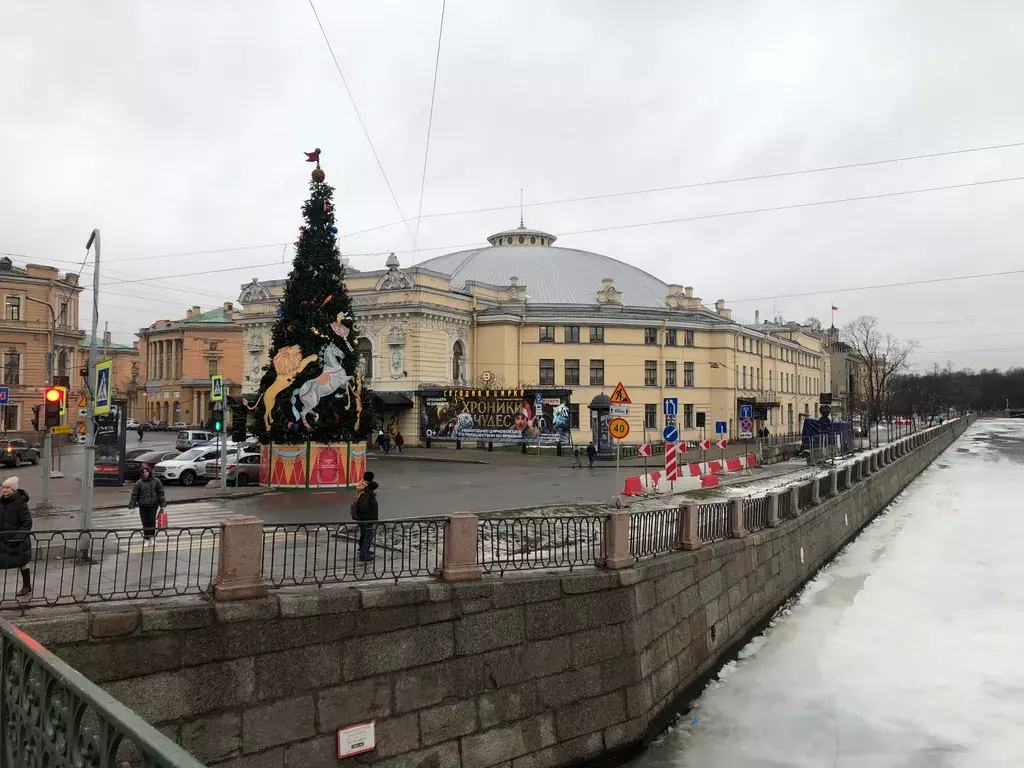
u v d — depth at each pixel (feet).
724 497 82.99
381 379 172.76
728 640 52.80
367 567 37.52
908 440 173.99
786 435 258.78
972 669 51.34
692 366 205.05
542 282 214.28
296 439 91.35
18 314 219.41
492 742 34.81
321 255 94.48
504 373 185.26
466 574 35.65
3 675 16.43
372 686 31.96
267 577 34.09
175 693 27.58
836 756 39.40
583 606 38.81
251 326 192.54
